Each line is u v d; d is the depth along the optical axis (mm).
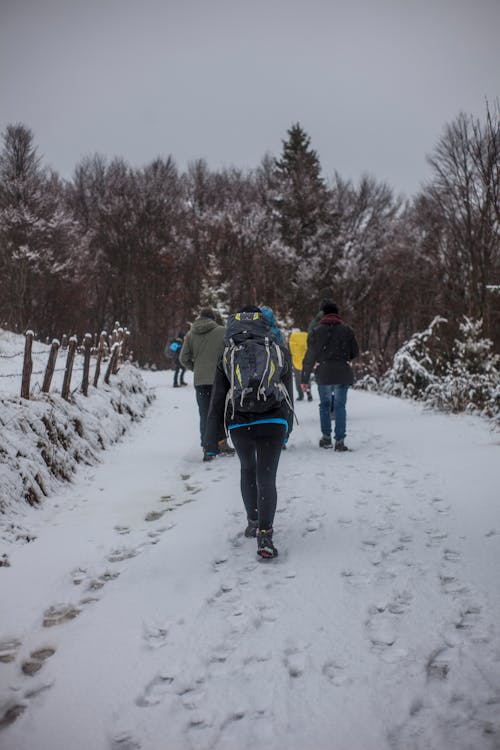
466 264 22031
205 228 42438
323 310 7500
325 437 7629
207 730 2146
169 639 2857
